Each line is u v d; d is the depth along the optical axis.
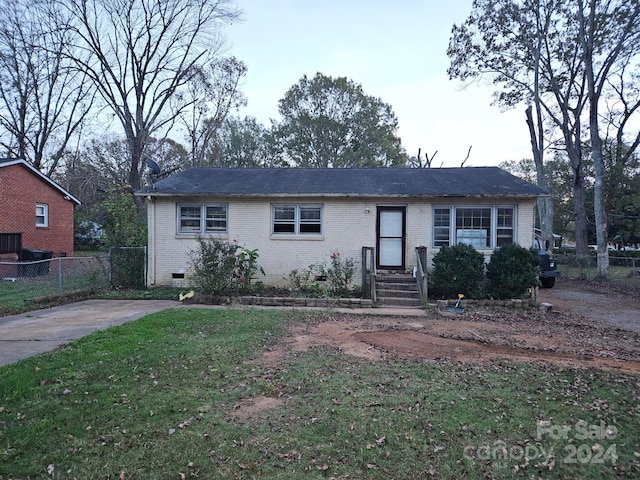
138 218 14.52
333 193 11.85
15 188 18.22
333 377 4.99
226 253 10.93
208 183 13.12
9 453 3.18
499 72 24.14
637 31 18.70
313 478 2.96
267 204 12.42
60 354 5.58
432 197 11.76
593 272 19.72
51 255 17.53
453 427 3.75
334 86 41.38
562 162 38.91
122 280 12.57
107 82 25.62
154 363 5.34
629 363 5.80
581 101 23.28
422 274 10.41
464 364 5.58
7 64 25.00
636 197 26.64
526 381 4.93
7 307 9.32
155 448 3.31
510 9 22.22
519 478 3.03
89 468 3.03
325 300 10.34
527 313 9.71
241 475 2.98
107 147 32.22
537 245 15.64
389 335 7.23
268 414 3.95
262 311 9.23
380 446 3.41
